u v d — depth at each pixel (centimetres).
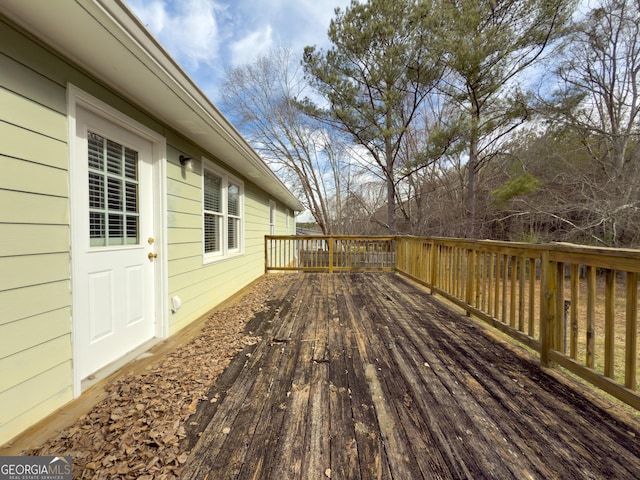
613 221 654
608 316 164
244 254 522
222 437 137
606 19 730
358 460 123
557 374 200
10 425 139
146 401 165
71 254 173
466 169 1159
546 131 817
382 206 1667
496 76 703
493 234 1052
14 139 143
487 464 122
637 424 148
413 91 871
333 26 823
